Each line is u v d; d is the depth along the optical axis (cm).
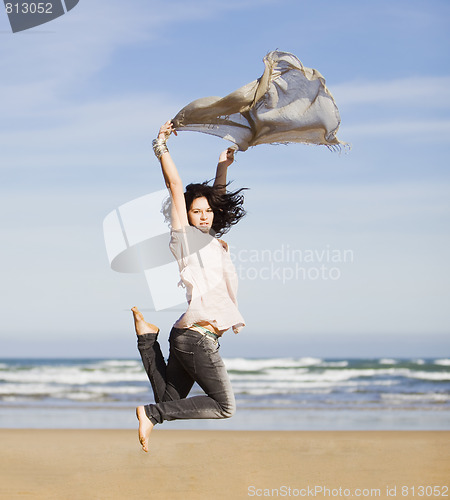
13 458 673
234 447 748
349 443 772
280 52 412
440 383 2114
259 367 2647
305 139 441
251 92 405
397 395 1702
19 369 2547
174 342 383
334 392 1816
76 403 1441
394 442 779
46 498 509
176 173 391
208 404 378
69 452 713
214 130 424
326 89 425
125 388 1905
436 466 640
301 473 605
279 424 1027
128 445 763
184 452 716
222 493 529
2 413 1176
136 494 525
